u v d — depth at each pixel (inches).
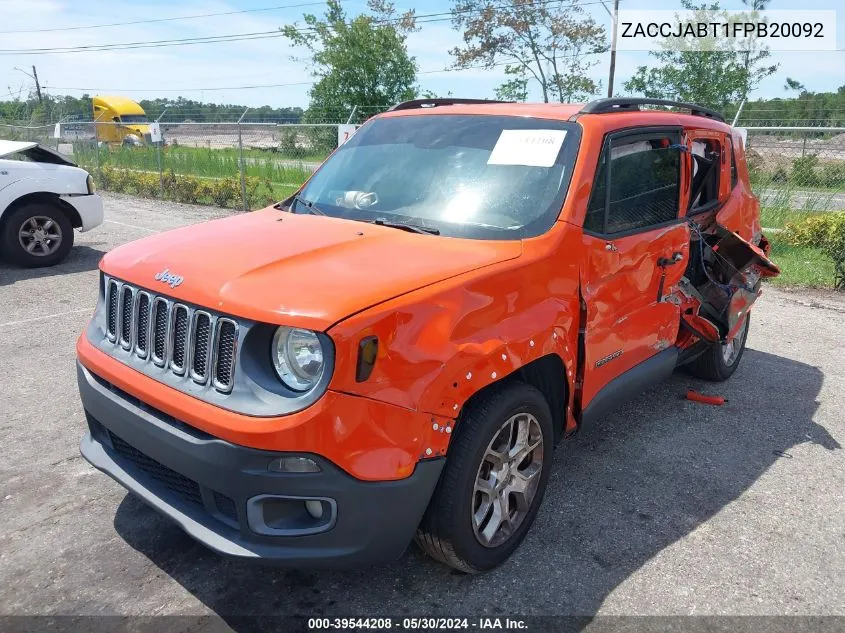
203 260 111.0
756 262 182.1
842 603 115.6
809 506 145.9
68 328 252.4
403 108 179.0
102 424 118.6
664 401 200.7
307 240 119.9
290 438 91.1
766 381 218.2
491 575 120.2
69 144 1080.2
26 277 328.8
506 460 118.2
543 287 121.0
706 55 991.0
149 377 107.3
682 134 168.9
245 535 96.7
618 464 161.8
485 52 1066.7
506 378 117.7
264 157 746.8
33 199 346.0
